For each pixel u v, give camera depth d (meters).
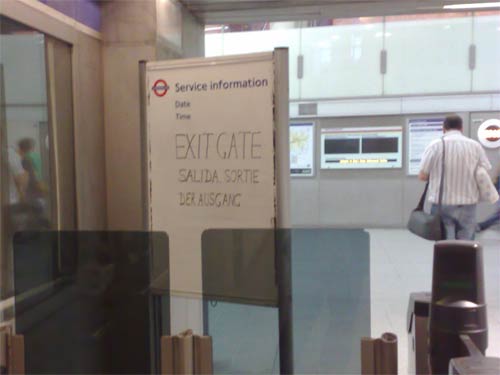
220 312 2.60
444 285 1.66
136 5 3.11
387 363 1.63
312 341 2.64
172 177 2.43
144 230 2.51
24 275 2.35
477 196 3.84
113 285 2.49
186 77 2.35
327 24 8.02
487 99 7.74
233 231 2.36
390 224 8.03
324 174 8.20
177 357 1.75
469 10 4.01
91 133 3.04
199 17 4.05
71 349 2.40
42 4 2.53
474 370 1.39
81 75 2.91
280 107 2.22
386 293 4.50
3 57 2.33
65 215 2.83
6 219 2.35
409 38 7.89
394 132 7.99
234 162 2.32
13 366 1.89
